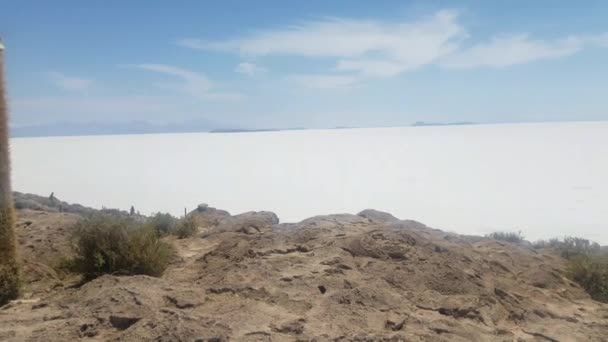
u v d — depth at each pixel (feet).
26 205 58.59
